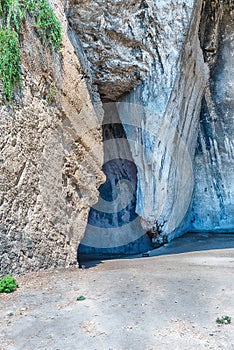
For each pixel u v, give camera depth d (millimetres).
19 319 3746
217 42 11562
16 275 5324
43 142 6156
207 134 12258
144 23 8523
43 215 6000
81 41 8234
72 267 6500
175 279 5141
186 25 8922
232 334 3184
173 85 9453
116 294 4473
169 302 4094
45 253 5945
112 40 8453
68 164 6938
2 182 5180
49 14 6363
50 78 6391
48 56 6410
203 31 11219
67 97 6953
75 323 3574
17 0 5586
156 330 3320
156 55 9234
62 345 3098
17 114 5551
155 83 9602
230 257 7289
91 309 3951
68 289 4812
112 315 3738
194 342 3053
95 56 8633
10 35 5375
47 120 6293
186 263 6766
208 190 12422
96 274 5758
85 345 3076
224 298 4152
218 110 12039
